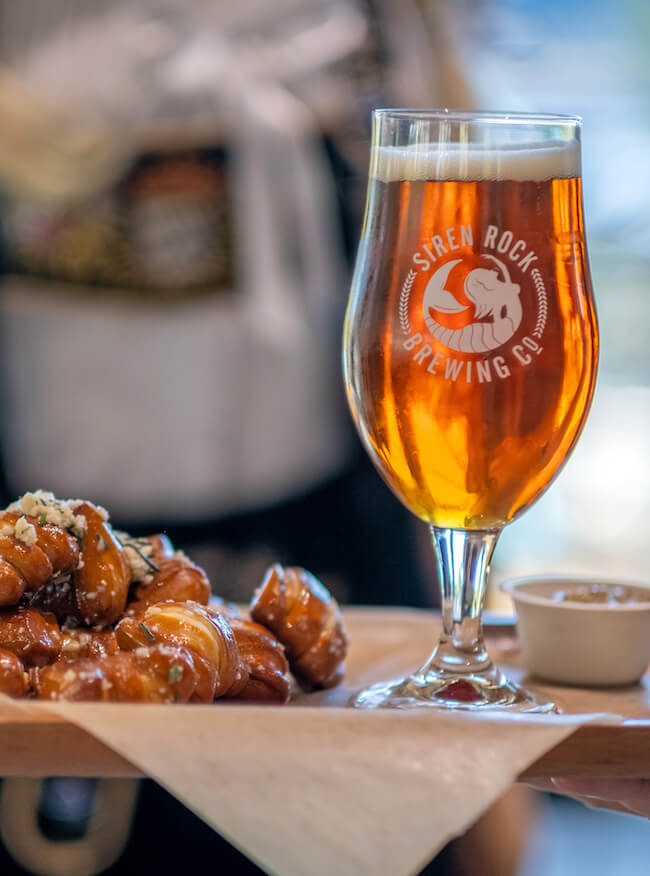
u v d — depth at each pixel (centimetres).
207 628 66
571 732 61
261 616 72
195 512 156
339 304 157
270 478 157
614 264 259
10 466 157
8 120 148
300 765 59
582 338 68
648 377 275
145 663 63
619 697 74
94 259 152
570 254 68
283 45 152
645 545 248
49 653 66
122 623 66
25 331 154
